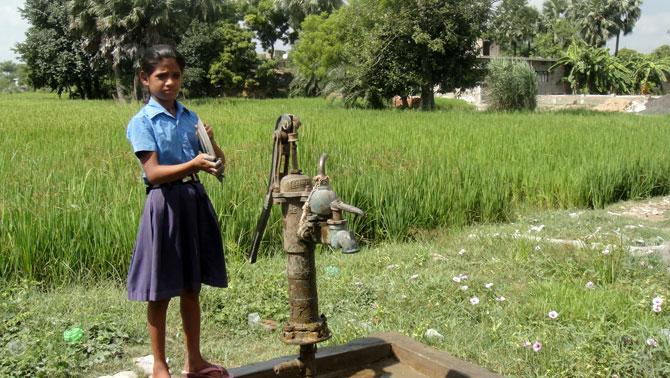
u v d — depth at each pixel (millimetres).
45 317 5172
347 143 13148
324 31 46375
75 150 11258
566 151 13672
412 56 35062
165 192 3666
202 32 58250
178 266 3660
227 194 7891
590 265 6691
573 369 4285
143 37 39188
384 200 8945
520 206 10789
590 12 78688
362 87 35938
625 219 9820
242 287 5969
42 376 4195
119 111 25594
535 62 59875
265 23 70750
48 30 52062
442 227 9250
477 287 6078
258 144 12000
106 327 4953
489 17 35000
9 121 18547
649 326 4762
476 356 4605
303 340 3439
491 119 24125
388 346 4297
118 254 6742
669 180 12711
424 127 18531
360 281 6379
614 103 44000
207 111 26172
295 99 50469
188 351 3857
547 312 5297
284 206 3500
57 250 6566
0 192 7441
